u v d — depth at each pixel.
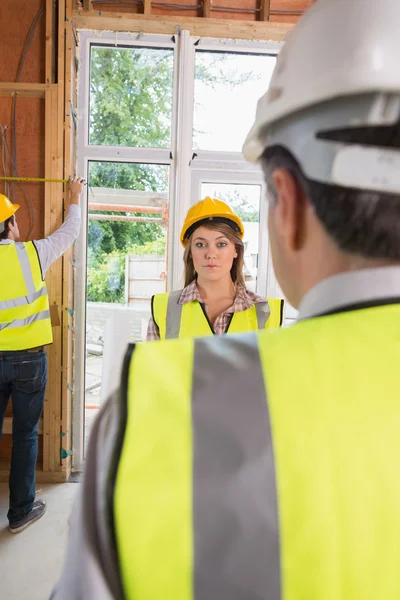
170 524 0.28
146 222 2.83
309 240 0.37
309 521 0.28
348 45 0.33
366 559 0.28
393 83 0.31
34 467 2.24
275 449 0.30
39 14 2.59
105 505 0.29
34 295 2.24
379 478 0.30
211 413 0.31
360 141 0.32
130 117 2.77
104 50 2.74
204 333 1.49
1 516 2.31
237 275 1.59
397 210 0.32
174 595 0.28
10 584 1.83
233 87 2.80
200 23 2.65
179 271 2.78
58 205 2.60
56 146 2.58
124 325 2.18
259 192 2.83
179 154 2.72
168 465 0.30
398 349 0.33
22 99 2.61
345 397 0.32
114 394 0.34
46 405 2.65
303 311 0.39
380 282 0.34
